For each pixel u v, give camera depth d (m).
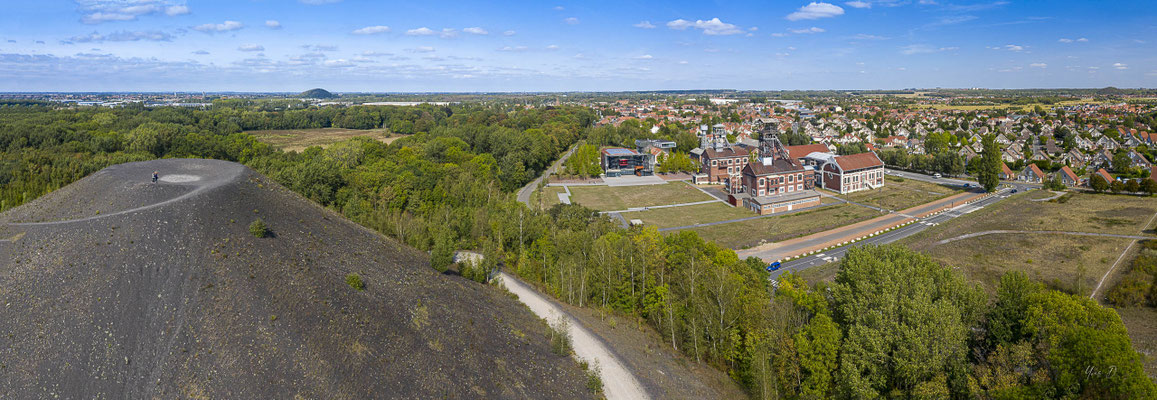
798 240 134.25
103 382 54.62
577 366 72.19
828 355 62.69
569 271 94.62
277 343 59.75
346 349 61.59
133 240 71.75
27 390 53.72
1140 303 86.88
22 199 111.38
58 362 56.31
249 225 80.81
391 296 75.88
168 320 60.75
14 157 136.88
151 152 170.12
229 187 90.81
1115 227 133.62
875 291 70.00
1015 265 110.69
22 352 57.06
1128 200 165.62
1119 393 50.66
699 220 159.62
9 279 66.44
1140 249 115.00
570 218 124.44
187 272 67.31
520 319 84.00
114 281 65.56
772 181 184.38
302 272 73.25
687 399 66.12
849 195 195.38
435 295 81.56
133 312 61.59
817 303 76.19
